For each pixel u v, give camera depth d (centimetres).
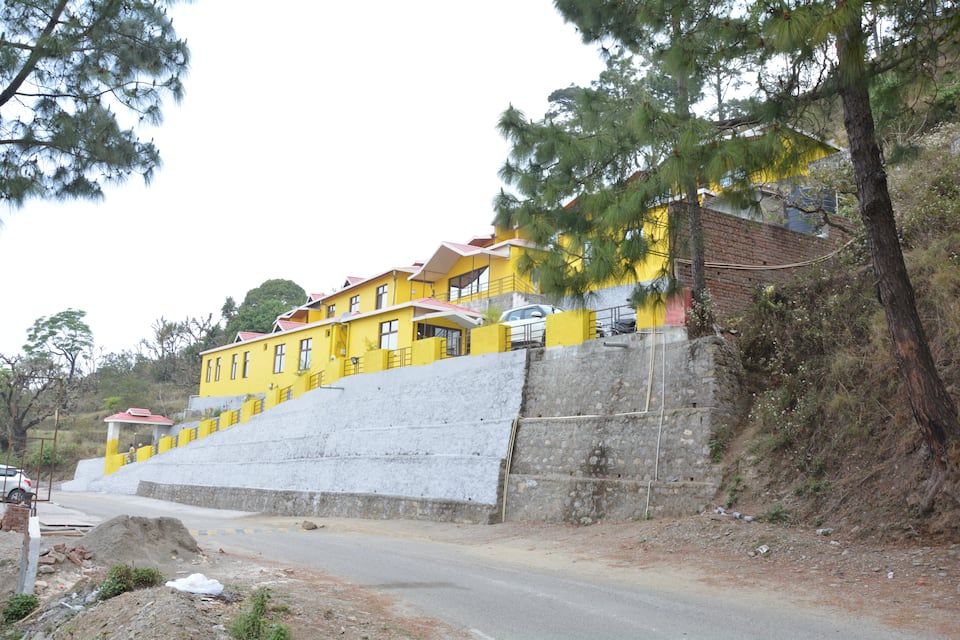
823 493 1315
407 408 2508
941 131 1781
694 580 1078
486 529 1842
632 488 1694
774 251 2022
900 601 874
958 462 1068
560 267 1404
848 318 1609
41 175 1192
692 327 1764
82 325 6875
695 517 1459
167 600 689
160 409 6175
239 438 3438
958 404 1200
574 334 2031
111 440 4672
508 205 1459
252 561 1223
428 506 2189
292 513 2794
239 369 4531
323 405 2947
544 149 1394
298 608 777
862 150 1137
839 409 1422
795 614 843
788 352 1700
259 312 7012
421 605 888
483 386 2242
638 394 1812
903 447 1245
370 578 1091
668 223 1490
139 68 1200
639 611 865
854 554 1094
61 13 1162
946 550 1023
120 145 1209
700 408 1652
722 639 729
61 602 831
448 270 3791
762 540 1231
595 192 1366
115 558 1089
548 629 770
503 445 2067
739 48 1078
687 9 1102
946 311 1348
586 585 1055
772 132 1112
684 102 1234
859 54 970
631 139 1341
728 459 1563
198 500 3431
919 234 1631
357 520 2314
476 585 1048
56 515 2027
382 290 4122
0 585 946
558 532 1672
